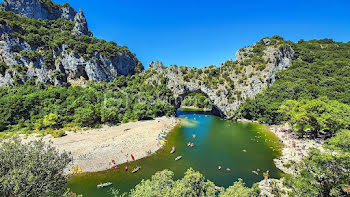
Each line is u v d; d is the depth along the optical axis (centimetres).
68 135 6975
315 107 5931
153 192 1966
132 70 18550
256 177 4212
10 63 12050
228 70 12744
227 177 4238
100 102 10394
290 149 5600
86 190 3728
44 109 8650
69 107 8938
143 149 5716
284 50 13612
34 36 13138
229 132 7962
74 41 14325
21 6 16275
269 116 8981
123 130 7750
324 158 2278
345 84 9031
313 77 10806
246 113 10431
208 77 12550
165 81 13138
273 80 11975
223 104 11662
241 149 5903
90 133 7262
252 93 11394
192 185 2050
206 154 5531
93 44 15762
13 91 10406
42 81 12194
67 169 4447
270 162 4925
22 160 1830
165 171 2348
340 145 3028
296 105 6881
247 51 14962
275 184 3688
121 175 4284
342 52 13212
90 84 13488
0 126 7556
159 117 10781
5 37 12156
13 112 8188
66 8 19912
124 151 5503
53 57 13600
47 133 7131
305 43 16750
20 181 1652
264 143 6381
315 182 2411
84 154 5197
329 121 5519
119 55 16750
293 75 11506
